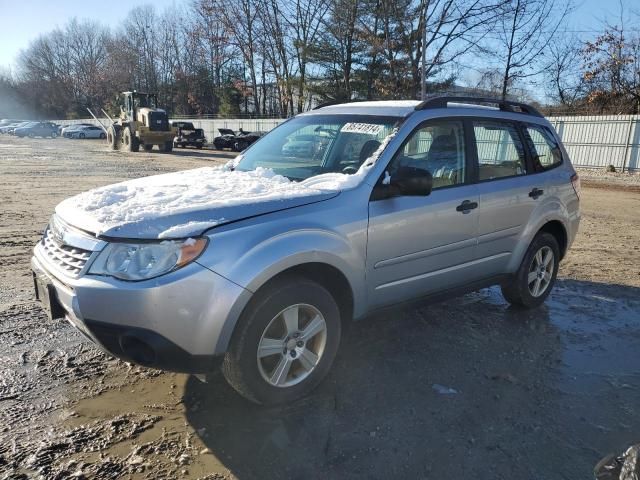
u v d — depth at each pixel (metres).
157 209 3.03
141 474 2.61
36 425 2.98
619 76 29.53
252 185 3.60
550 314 5.07
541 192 4.88
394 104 4.36
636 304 5.44
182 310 2.76
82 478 2.57
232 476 2.62
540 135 5.16
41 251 3.40
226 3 50.12
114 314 2.77
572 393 3.55
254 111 62.06
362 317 3.65
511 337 4.46
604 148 24.08
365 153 3.90
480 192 4.29
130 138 30.25
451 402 3.37
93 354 3.87
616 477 2.05
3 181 14.27
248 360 3.00
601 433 3.09
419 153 3.95
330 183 3.57
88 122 69.12
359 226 3.44
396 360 3.94
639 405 3.43
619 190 16.84
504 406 3.35
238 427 3.03
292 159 4.31
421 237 3.84
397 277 3.77
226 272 2.83
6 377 3.50
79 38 93.38
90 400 3.27
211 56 65.00
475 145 4.38
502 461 2.80
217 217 2.96
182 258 2.77
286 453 2.80
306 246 3.12
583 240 8.61
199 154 30.89
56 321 4.43
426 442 2.94
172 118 61.38
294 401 3.29
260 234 2.99
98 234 2.90
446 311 5.04
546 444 2.96
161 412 3.16
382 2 32.91
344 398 3.37
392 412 3.23
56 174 16.56
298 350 3.26
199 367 2.87
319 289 3.25
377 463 2.75
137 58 78.62
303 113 4.97
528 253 4.91
